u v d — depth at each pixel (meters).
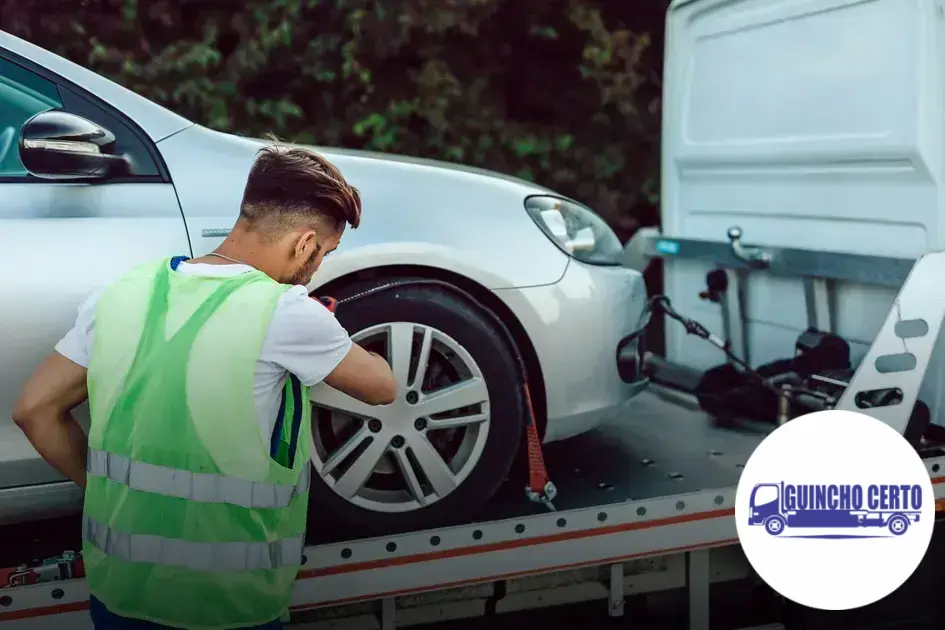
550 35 6.38
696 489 2.86
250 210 1.86
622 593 2.83
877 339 2.86
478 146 6.36
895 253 3.18
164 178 2.59
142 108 2.62
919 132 3.00
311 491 2.61
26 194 2.47
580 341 2.87
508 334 2.73
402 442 2.65
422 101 6.21
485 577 2.57
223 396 1.70
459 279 2.77
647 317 3.19
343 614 2.60
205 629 1.77
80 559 2.31
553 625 2.98
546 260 2.85
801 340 3.38
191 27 6.00
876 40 3.13
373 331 2.62
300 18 6.04
